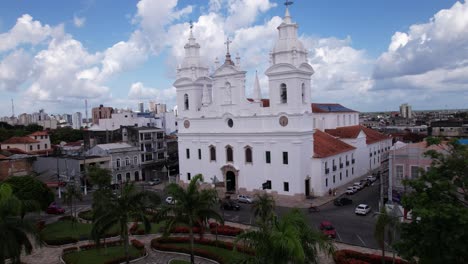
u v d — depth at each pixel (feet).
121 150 298.35
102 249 141.49
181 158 263.70
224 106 237.25
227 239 149.18
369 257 118.73
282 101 216.33
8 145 365.40
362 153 281.33
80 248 142.72
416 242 85.25
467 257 79.51
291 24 212.43
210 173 247.29
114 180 289.53
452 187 82.89
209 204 116.47
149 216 178.81
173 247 136.46
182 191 113.50
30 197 169.58
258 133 221.05
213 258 126.93
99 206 119.75
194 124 253.44
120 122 420.36
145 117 470.80
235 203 199.62
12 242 100.83
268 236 76.48
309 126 217.15
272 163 218.18
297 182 209.56
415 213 80.33
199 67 257.14
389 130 501.56
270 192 220.02
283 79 212.43
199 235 154.71
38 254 139.44
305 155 213.87
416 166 165.68
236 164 233.35
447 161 86.58
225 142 237.66
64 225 178.91
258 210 137.49
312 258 79.00
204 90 253.85
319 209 190.90
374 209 187.32
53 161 280.10
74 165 269.44
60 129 510.58
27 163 284.61
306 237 79.46
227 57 237.04
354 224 162.91
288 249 71.67
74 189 181.16
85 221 187.21
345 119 334.85
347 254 122.31
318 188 219.20
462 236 77.66
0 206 102.22
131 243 147.43
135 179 307.37
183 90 258.37
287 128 211.61
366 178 262.06
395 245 90.27
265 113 220.23
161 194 246.47
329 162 228.02
